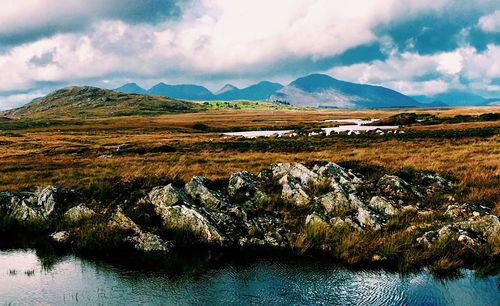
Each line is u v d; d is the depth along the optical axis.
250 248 19.80
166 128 156.62
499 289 15.02
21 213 24.69
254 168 36.12
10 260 18.83
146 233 20.56
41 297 14.98
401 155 42.47
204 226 20.73
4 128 191.50
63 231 22.12
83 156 55.50
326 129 128.12
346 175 28.25
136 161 45.03
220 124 180.50
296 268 17.30
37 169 40.91
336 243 19.20
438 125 107.31
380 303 14.12
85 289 15.62
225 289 15.38
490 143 51.81
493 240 18.05
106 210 24.53
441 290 14.99
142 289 15.52
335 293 14.91
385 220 21.75
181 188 26.55
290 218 22.83
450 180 29.39
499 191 25.23
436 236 18.88
